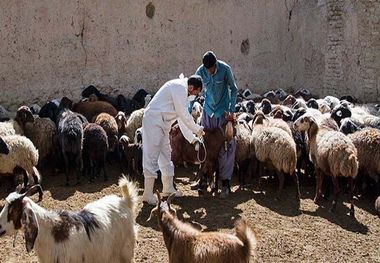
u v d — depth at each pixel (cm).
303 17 1048
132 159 568
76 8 812
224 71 502
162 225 328
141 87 889
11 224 291
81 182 556
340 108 651
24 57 775
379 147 520
